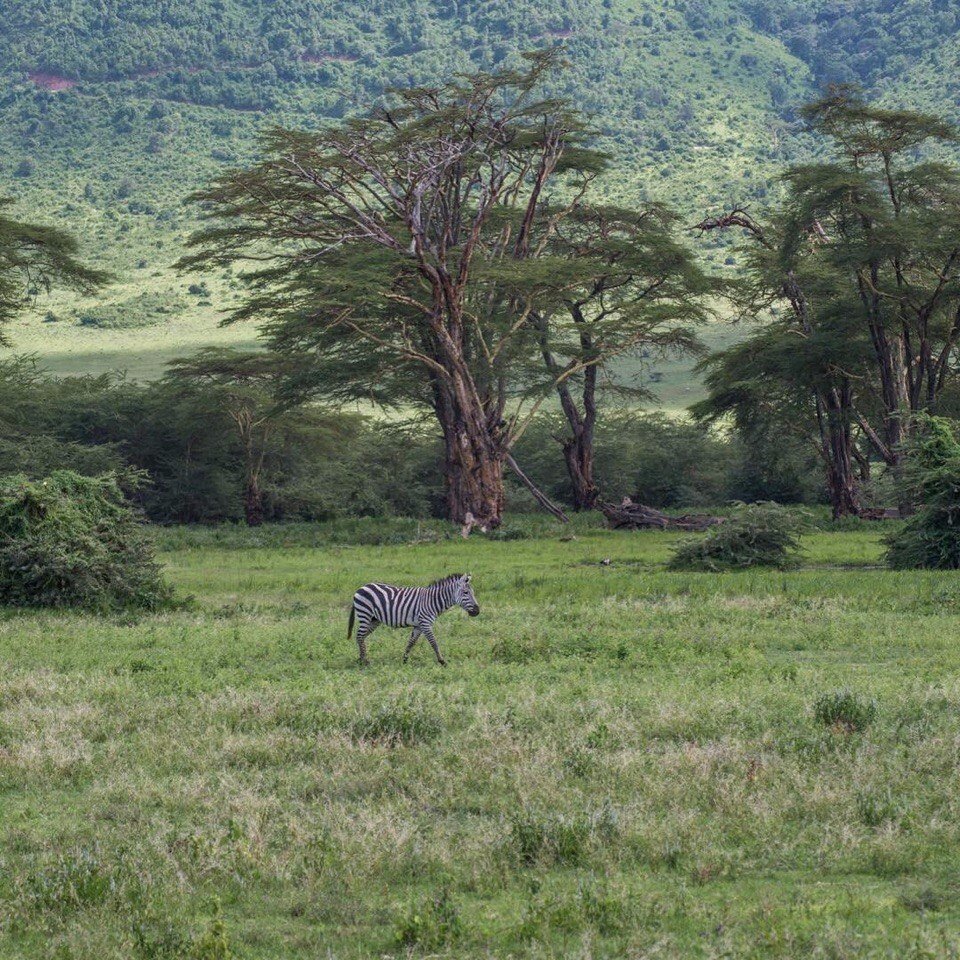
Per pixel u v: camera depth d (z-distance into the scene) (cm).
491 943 2462
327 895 2775
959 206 16775
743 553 11275
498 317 18788
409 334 18562
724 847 3016
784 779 3541
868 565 11394
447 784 3600
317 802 3481
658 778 3550
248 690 5150
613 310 19300
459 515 19700
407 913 2609
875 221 16700
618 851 2978
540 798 3412
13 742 4228
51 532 9131
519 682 5353
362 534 17675
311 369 18762
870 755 3738
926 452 11181
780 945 2345
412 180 16325
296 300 18500
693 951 2384
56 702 4969
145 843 3105
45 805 3606
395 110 17750
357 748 4034
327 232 17975
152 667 5934
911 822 3094
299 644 6656
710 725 4244
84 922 2619
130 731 4534
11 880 2866
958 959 2258
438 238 19062
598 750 3934
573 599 8962
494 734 4116
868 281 17225
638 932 2455
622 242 18900
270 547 16750
